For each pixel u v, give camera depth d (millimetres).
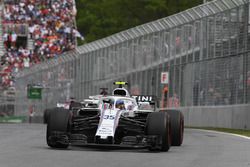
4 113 189125
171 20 104062
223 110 84312
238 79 82438
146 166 29984
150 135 38000
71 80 152500
